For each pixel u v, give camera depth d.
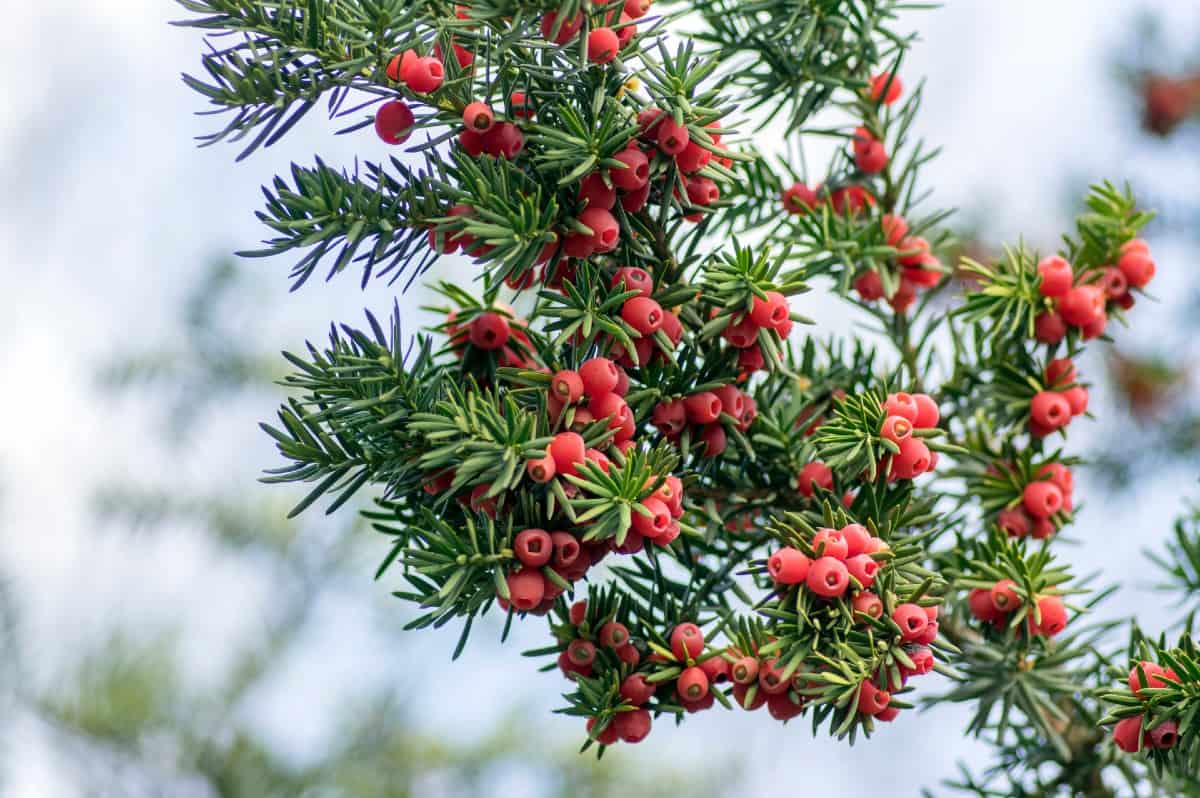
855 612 0.82
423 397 0.83
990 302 0.92
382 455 0.83
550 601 0.82
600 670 0.84
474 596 0.81
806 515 0.85
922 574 0.83
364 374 0.83
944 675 0.83
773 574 0.82
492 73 0.84
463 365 0.85
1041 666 0.90
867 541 0.83
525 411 0.82
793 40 0.91
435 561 0.80
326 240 0.83
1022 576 0.88
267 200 0.82
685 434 0.85
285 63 0.82
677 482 0.82
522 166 0.84
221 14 0.82
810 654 0.82
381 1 0.81
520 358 0.86
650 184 0.84
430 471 0.83
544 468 0.80
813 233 0.92
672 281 0.85
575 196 0.83
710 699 0.85
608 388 0.82
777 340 0.85
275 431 0.83
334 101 0.83
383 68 0.82
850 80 0.92
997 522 0.92
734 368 0.85
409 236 0.83
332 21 0.81
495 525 0.82
